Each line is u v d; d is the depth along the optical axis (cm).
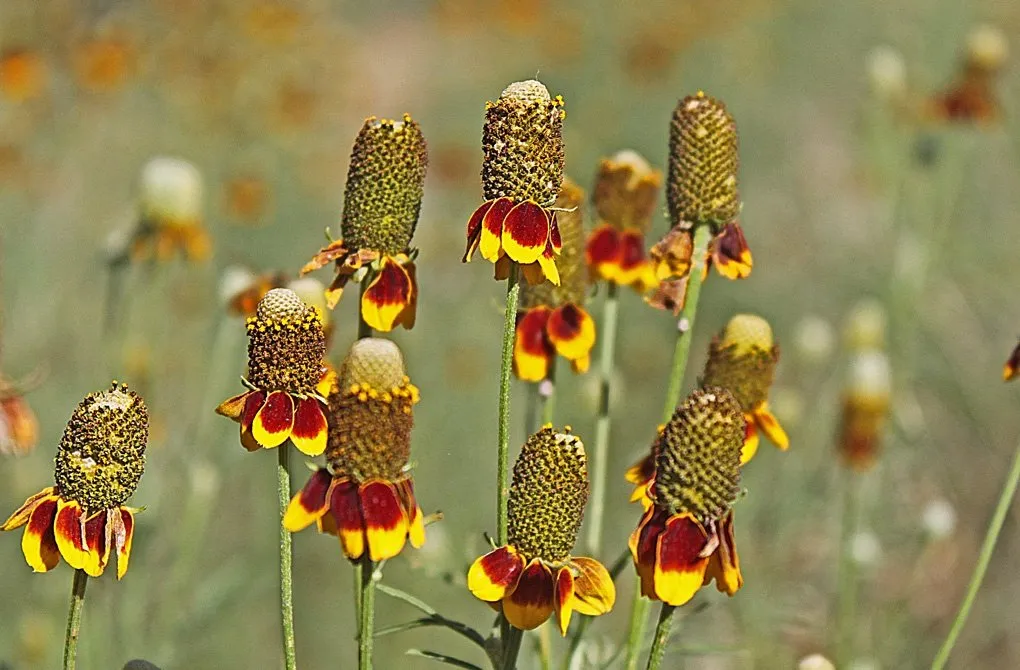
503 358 343
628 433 1072
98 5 1377
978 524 984
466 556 514
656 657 328
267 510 932
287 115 1349
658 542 323
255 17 1366
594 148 1574
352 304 1149
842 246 1341
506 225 342
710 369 435
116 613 716
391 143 379
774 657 776
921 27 1645
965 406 1058
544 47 1823
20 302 1046
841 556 802
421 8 2350
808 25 1858
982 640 897
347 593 922
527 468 330
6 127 1197
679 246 415
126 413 324
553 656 569
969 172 1280
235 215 1215
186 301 1017
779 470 907
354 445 330
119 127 1305
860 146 1470
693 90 1773
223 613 771
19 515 322
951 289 1142
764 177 1588
